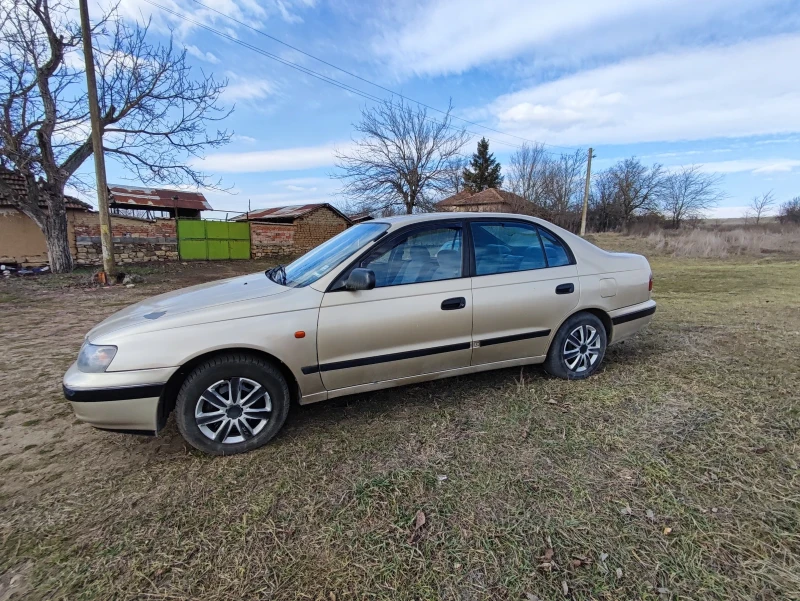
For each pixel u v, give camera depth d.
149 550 1.81
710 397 3.19
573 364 3.56
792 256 18.53
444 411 3.03
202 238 19.81
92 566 1.73
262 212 31.58
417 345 2.91
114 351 2.33
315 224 24.22
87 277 12.00
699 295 8.39
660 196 40.97
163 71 12.31
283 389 2.62
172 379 2.43
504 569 1.68
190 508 2.07
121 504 2.11
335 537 1.87
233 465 2.43
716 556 1.71
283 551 1.79
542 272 3.36
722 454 2.43
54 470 2.40
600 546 1.78
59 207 12.75
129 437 2.77
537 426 2.80
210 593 1.60
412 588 1.60
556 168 31.52
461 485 2.21
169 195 25.89
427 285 2.95
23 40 10.60
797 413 2.89
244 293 2.78
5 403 3.29
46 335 5.49
